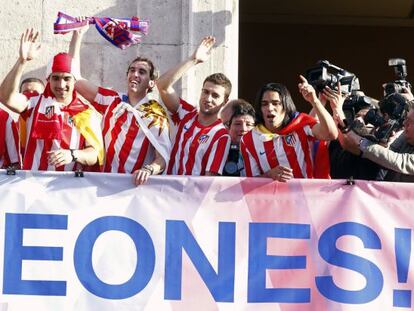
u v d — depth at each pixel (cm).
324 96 1402
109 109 1384
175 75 1413
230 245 1305
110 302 1289
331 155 1427
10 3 1619
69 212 1294
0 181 1291
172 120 1433
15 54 1616
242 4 2567
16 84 1330
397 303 1312
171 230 1300
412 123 1355
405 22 2639
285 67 2650
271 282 1304
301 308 1305
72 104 1360
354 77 1448
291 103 1358
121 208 1299
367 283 1311
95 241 1294
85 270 1291
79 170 1341
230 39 1634
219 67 1622
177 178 1305
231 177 1310
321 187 1316
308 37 2652
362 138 1352
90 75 1619
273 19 2644
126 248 1296
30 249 1289
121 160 1367
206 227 1303
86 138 1348
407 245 1319
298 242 1310
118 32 1511
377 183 1321
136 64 1389
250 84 2642
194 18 1622
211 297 1298
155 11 1625
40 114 1348
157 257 1297
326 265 1310
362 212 1318
